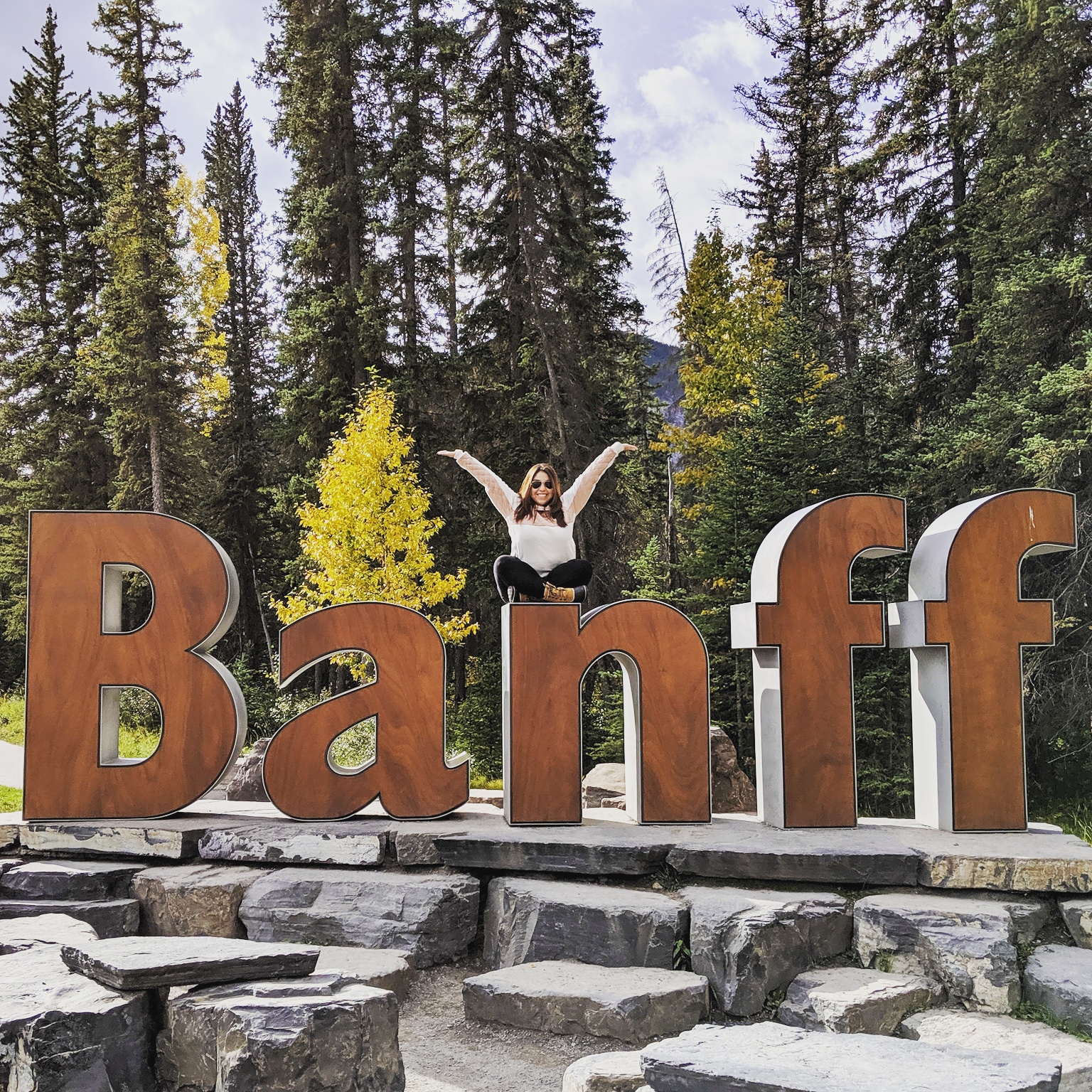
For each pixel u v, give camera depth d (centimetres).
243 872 553
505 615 605
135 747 1667
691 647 598
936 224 1864
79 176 3250
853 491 1501
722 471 1727
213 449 3044
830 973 457
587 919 483
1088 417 1163
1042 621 576
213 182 3991
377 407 1717
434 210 2344
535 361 2080
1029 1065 297
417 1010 463
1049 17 1293
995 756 567
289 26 2359
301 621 595
